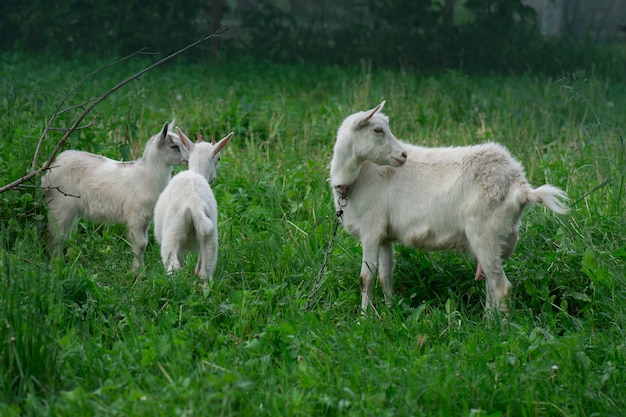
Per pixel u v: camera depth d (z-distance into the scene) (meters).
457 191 5.81
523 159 8.85
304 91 14.34
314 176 8.52
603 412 4.52
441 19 20.62
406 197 5.99
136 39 17.59
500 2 18.59
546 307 5.98
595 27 26.86
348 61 17.88
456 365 4.87
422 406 4.41
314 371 4.64
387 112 11.67
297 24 20.55
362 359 4.91
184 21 18.08
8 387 4.32
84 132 8.03
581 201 7.55
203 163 6.73
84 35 17.75
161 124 10.45
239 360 4.90
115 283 5.93
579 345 5.05
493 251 5.76
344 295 6.16
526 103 12.74
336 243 6.96
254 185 8.32
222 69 16.05
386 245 6.24
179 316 5.48
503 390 4.62
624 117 12.52
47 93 9.67
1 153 7.45
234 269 6.53
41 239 6.68
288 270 6.47
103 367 4.66
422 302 6.36
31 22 17.91
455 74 15.05
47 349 4.55
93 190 6.90
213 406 4.11
